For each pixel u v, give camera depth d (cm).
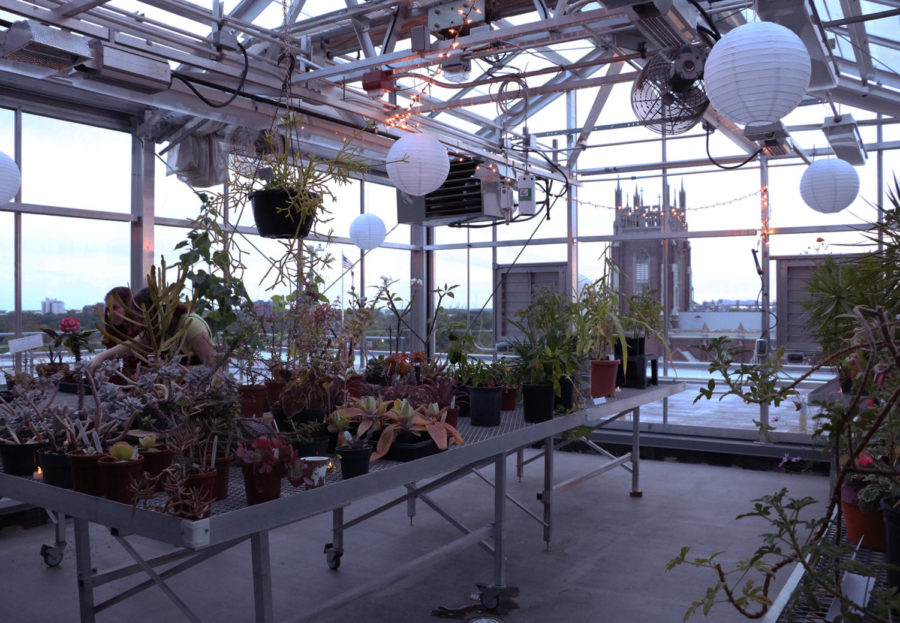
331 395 272
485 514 498
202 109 493
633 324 478
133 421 239
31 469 230
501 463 344
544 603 346
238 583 372
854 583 162
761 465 630
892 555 153
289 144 312
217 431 202
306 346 278
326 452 261
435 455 258
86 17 420
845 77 679
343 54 576
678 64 381
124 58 375
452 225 655
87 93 629
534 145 790
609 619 327
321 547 428
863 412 166
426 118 610
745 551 417
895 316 183
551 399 336
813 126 876
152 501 198
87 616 258
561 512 501
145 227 710
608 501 530
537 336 408
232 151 347
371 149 653
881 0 533
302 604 345
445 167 413
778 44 272
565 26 387
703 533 452
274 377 288
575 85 540
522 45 433
